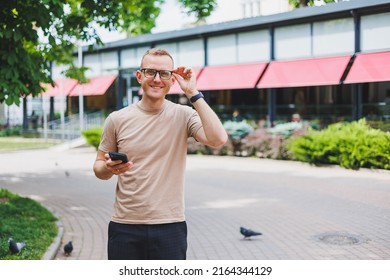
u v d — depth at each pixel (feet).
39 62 26.50
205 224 28.32
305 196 36.78
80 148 88.43
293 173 50.47
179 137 11.27
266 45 74.33
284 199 35.88
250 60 76.69
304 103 78.95
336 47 65.41
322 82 64.49
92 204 34.99
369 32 61.31
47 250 21.59
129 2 34.37
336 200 34.73
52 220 28.58
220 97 89.15
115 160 10.43
